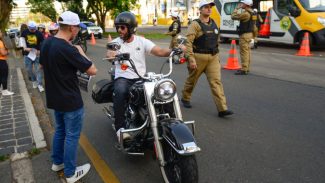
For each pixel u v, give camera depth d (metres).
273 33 15.07
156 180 3.78
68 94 3.49
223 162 4.14
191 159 3.17
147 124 3.64
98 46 20.62
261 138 4.84
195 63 5.63
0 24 24.00
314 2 13.74
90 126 5.64
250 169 3.94
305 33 12.71
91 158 4.40
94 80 9.42
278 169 3.92
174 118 3.53
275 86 7.85
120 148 4.01
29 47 8.42
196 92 7.63
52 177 3.94
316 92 7.18
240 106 6.40
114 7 32.84
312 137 4.81
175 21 11.66
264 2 15.64
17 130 5.46
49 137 5.21
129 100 4.04
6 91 7.94
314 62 10.81
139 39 4.34
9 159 4.44
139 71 4.30
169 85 3.31
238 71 9.42
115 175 3.93
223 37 18.27
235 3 16.84
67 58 3.37
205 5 5.48
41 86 8.45
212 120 5.70
